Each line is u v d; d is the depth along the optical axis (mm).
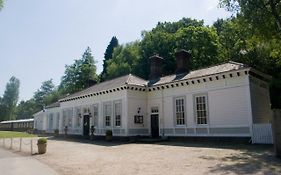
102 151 16453
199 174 8812
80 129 30859
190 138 21531
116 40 66312
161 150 15672
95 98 29000
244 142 18094
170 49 43094
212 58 40219
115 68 52625
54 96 85188
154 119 25109
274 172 8719
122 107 24891
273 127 11766
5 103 92750
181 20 52375
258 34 19344
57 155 15070
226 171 9102
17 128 69062
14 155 15789
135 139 23391
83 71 58406
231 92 19344
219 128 19734
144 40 49062
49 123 41969
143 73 45312
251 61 27453
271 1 17547
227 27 37906
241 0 18250
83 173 9750
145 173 9281
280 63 23297
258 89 20000
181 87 22922
